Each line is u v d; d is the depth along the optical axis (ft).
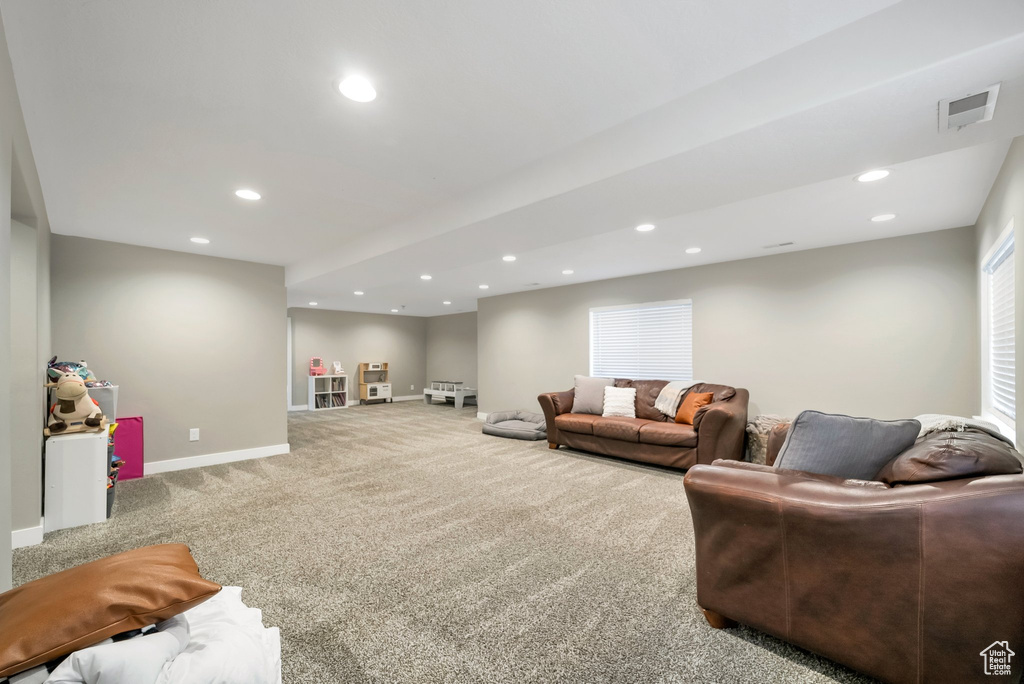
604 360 19.88
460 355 35.17
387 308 32.14
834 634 4.70
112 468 10.68
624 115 6.41
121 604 3.22
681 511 10.08
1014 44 3.91
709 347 16.24
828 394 13.61
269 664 3.78
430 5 4.27
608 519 9.57
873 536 4.45
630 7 4.35
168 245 13.42
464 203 9.32
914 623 4.27
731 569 5.43
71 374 10.17
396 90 5.69
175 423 14.02
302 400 31.30
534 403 22.68
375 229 11.84
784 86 5.14
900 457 5.10
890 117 5.13
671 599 6.39
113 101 5.77
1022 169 6.46
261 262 15.96
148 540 8.54
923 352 12.09
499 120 6.48
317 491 11.63
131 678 2.94
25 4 4.08
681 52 5.06
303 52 4.93
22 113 5.82
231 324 15.25
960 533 4.08
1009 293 8.70
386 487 11.99
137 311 13.39
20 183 6.48
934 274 11.93
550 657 5.15
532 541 8.43
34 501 8.45
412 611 6.09
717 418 12.76
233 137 6.79
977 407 11.29
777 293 14.65
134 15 4.30
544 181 7.73
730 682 4.73
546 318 22.07
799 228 11.64
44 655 2.89
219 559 7.68
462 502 10.72
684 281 16.96
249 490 11.73
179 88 5.54
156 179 8.29
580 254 14.69
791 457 5.71
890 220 10.95
